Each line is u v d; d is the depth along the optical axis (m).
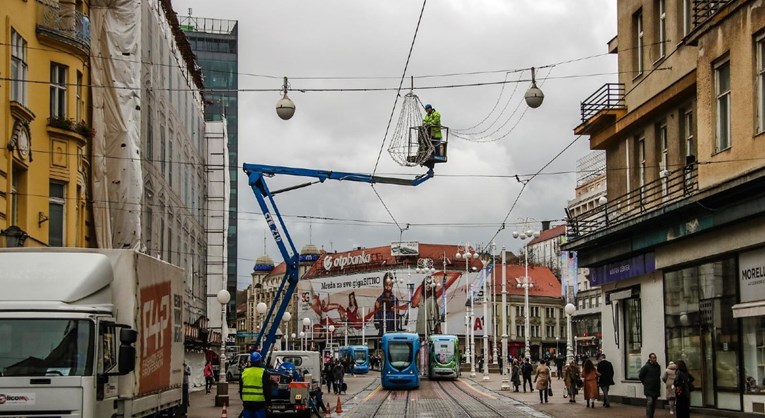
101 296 16.45
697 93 27.86
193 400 41.97
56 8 31.33
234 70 134.50
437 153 24.66
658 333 31.91
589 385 34.38
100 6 37.41
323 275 172.50
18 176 28.89
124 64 37.59
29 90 29.45
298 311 176.12
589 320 100.31
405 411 34.66
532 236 49.16
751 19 24.67
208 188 72.56
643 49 34.09
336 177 32.16
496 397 44.06
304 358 33.34
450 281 151.12
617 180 36.94
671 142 31.84
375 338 160.25
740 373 26.11
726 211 25.83
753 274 25.53
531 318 146.75
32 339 15.20
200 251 67.12
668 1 31.72
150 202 43.06
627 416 29.03
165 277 20.23
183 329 22.58
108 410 16.42
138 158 37.91
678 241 29.84
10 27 27.58
